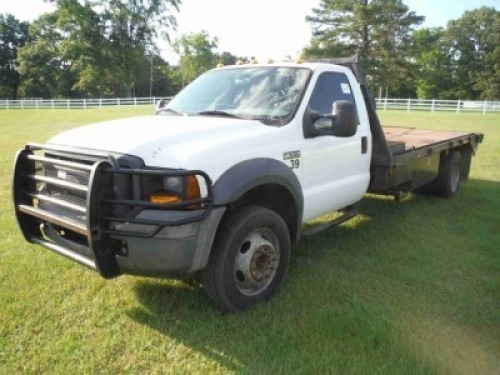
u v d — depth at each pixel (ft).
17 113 107.24
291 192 12.73
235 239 11.20
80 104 143.23
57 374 9.35
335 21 193.36
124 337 10.64
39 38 212.84
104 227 10.09
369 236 18.11
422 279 14.06
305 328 11.05
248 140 11.87
